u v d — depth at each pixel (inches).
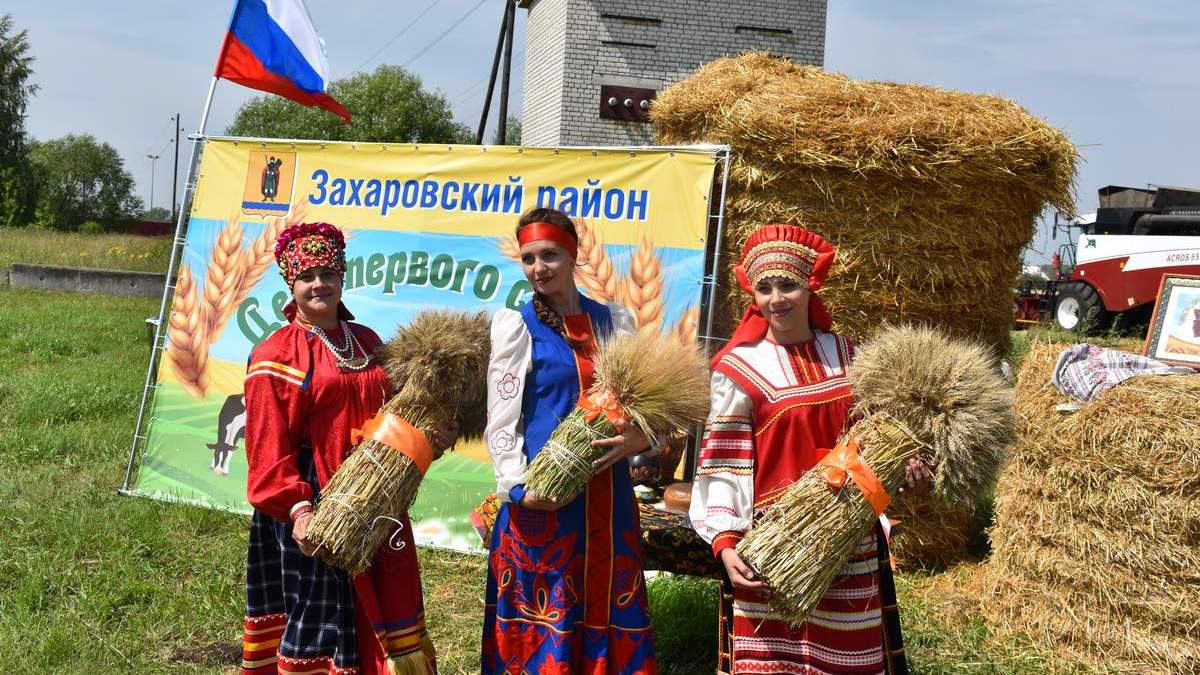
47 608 163.2
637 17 605.9
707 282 189.5
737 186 188.4
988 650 155.0
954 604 171.2
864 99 182.4
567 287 111.5
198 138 228.8
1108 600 147.4
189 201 230.1
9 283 668.7
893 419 99.8
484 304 204.5
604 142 612.1
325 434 108.7
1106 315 678.5
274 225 221.0
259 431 106.5
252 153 224.7
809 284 105.0
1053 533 154.6
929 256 182.1
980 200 180.5
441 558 194.2
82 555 184.4
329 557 102.1
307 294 109.9
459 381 108.1
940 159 174.2
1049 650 153.6
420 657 108.3
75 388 304.2
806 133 177.5
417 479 107.0
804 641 105.8
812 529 98.5
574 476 103.0
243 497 214.4
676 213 190.5
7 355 380.5
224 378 220.2
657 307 190.4
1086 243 691.4
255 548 112.8
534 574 107.6
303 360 108.6
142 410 223.8
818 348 108.0
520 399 107.1
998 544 168.9
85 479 227.5
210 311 223.3
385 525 104.5
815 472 101.1
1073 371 157.9
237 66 233.1
